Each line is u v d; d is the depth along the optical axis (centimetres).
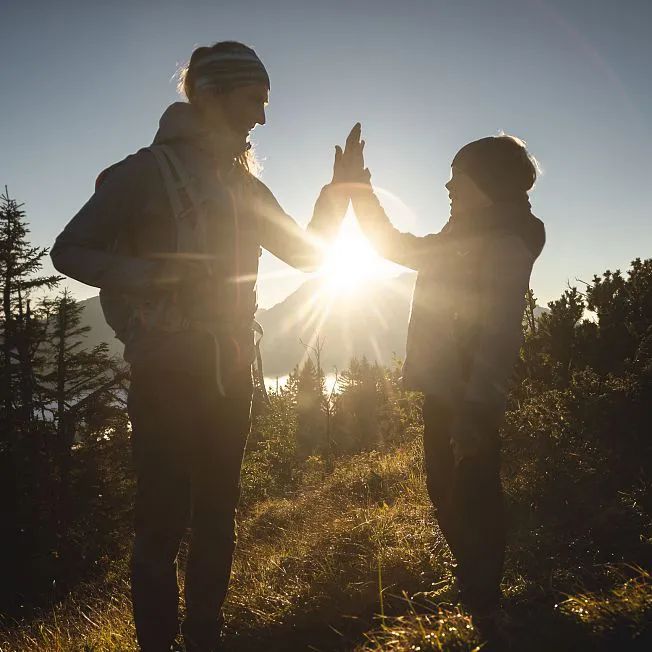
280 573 450
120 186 266
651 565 327
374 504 700
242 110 287
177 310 268
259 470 2366
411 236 332
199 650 295
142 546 275
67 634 511
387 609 344
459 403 288
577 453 478
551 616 266
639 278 813
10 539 2934
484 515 287
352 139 347
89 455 3350
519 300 285
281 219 313
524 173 304
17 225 3988
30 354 3691
